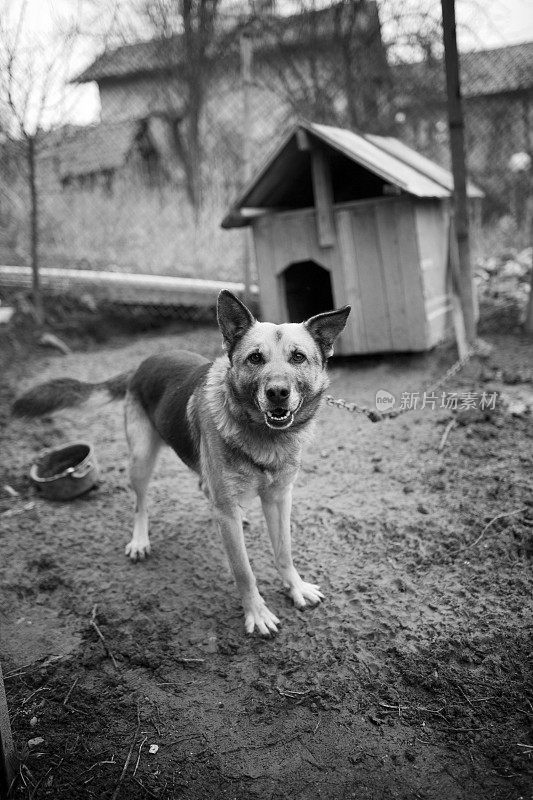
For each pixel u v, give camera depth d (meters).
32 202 7.63
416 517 3.66
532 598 2.96
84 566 3.59
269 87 10.69
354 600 3.08
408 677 2.61
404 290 5.69
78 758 2.41
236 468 2.83
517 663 2.62
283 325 2.81
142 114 12.20
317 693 2.59
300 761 2.32
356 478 4.24
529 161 11.49
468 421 4.76
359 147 5.78
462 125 5.66
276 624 3.00
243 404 2.74
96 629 3.06
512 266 8.23
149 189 11.37
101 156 10.92
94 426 5.61
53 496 4.30
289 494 3.07
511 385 5.41
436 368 5.88
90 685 2.76
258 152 11.27
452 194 6.29
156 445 3.68
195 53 10.28
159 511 4.13
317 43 10.08
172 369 3.54
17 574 3.54
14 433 5.45
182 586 3.36
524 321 6.93
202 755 2.38
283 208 6.66
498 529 3.45
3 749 2.20
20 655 2.96
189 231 10.17
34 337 7.68
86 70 9.27
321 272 7.11
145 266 9.56
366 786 2.21
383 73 10.02
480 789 2.16
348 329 5.99
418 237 5.54
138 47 11.01
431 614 2.94
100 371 6.75
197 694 2.67
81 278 8.27
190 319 8.41
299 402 2.71
